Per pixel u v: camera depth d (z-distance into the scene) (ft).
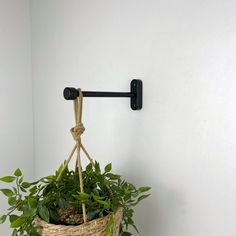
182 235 2.45
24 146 4.31
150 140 2.67
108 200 2.06
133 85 2.70
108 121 3.09
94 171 2.42
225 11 2.10
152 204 2.67
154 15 2.56
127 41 2.83
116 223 2.11
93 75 3.24
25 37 4.25
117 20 2.92
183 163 2.41
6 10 4.02
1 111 4.05
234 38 2.07
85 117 3.37
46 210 2.00
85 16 3.29
